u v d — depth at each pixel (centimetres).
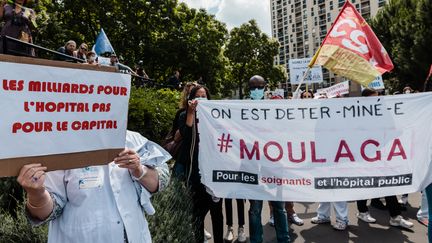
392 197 512
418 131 365
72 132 164
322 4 10400
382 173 366
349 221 547
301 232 507
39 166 153
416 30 2405
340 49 426
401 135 367
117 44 2428
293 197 369
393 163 366
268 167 372
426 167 363
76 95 165
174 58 2606
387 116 368
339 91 976
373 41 423
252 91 471
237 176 375
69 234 170
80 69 165
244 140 375
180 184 372
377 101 368
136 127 621
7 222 278
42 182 151
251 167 374
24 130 150
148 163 192
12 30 458
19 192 350
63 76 160
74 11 2264
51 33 1859
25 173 148
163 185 202
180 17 2650
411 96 366
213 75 2844
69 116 163
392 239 468
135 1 2380
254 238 417
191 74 2762
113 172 185
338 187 367
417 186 365
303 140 371
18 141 149
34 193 153
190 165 387
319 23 10600
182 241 312
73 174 174
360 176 366
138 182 193
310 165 369
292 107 372
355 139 368
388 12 3036
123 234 177
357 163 367
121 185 184
